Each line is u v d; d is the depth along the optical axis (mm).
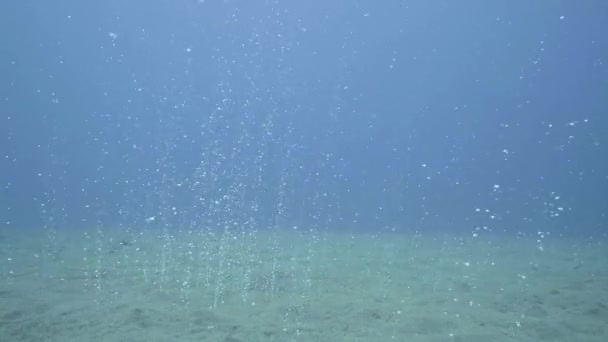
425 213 10250
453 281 3705
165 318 2680
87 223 7469
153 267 4020
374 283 3582
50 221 7727
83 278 3604
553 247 5902
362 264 4340
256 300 3064
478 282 3686
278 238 5992
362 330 2531
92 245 5152
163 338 2375
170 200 8312
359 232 7145
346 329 2541
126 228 6703
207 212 7848
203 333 2449
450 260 4684
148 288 3324
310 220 8133
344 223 8250
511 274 4031
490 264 4516
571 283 3689
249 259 4453
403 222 8859
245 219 7520
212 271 3881
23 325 2553
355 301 3074
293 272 3895
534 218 10219
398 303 3043
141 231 6359
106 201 9945
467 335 2473
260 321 2650
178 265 4109
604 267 4418
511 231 7887
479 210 11016
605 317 2795
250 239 5816
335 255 4824
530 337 2459
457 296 3244
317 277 3738
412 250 5324
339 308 2916
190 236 5922
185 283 3469
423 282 3650
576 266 4477
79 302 2973
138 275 3715
